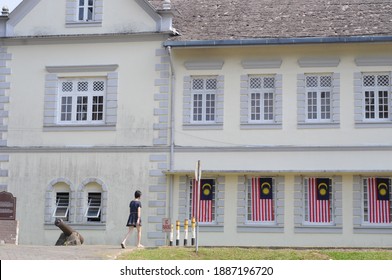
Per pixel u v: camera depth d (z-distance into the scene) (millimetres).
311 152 31953
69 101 34031
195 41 32406
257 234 31906
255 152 32281
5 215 31656
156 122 33031
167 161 32719
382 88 32156
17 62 34500
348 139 31891
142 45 33531
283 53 32688
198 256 24781
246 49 32812
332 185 31875
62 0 34312
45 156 33688
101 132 33406
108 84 33594
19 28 34469
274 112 32500
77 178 33281
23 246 27469
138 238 28109
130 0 33688
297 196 31797
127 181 32906
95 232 32781
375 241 31312
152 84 33250
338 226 31484
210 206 32500
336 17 33500
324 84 32500
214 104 32969
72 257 23500
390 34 31672
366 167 31609
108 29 33688
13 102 34281
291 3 35062
